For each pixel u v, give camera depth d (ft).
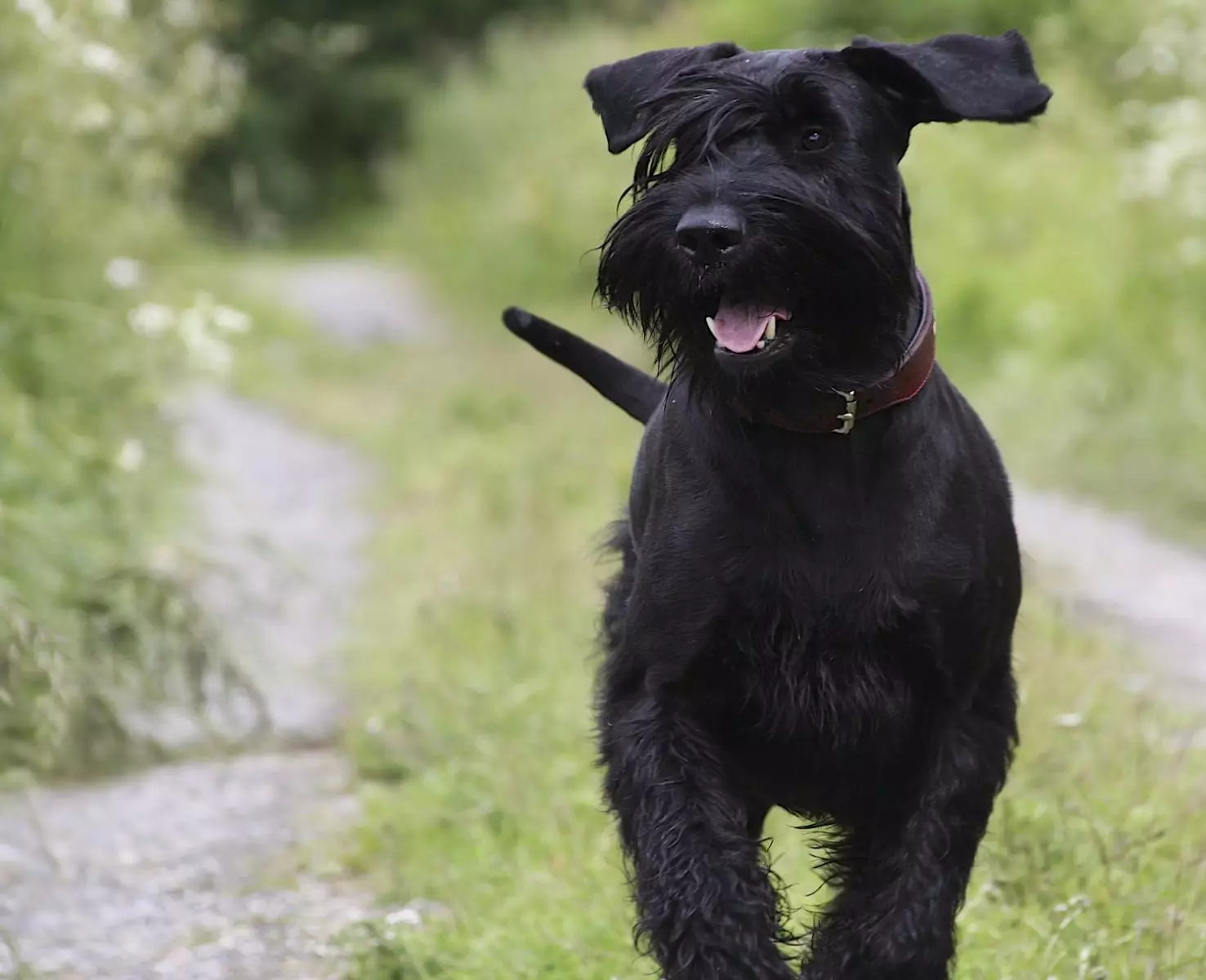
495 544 34.55
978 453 15.06
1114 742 21.68
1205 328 45.52
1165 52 48.47
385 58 149.07
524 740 23.68
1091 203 58.34
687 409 14.83
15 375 30.40
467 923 18.39
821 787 15.06
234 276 83.87
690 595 14.44
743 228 13.82
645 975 16.81
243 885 20.56
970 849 14.46
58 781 24.64
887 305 14.24
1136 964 16.38
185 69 45.14
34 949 18.81
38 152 30.94
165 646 25.13
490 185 92.32
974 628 14.46
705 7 85.66
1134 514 38.63
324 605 32.14
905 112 15.08
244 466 45.52
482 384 57.26
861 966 14.16
